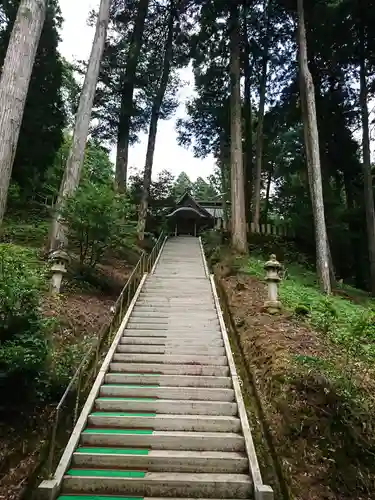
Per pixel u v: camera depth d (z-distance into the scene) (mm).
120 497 4055
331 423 4797
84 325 7805
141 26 19484
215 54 20125
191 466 4504
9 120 6586
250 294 10445
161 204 23594
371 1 16156
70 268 10359
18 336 4660
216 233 20797
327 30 17219
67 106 21219
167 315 9078
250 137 23047
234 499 4102
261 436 5000
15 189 16953
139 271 13227
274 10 18719
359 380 5590
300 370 5543
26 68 6988
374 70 18641
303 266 17375
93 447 4781
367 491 4250
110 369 6652
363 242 20031
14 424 4758
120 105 19594
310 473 4359
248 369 6539
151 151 19719
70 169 11133
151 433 4980
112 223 10242
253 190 23625
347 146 20391
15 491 3982
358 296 14617
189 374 6605
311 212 19484
